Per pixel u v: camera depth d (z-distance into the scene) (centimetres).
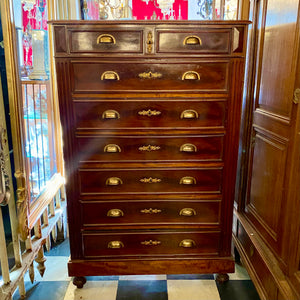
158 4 202
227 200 160
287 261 132
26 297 163
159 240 164
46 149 205
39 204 176
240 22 137
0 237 132
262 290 148
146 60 142
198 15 204
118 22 137
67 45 140
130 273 167
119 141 152
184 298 163
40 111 193
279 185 142
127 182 157
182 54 141
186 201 160
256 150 170
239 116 149
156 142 153
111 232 162
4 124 136
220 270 167
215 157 155
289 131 131
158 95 146
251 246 166
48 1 194
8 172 140
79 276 167
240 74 144
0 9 134
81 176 156
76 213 160
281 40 138
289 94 131
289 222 131
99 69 143
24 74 173
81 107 147
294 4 125
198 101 147
